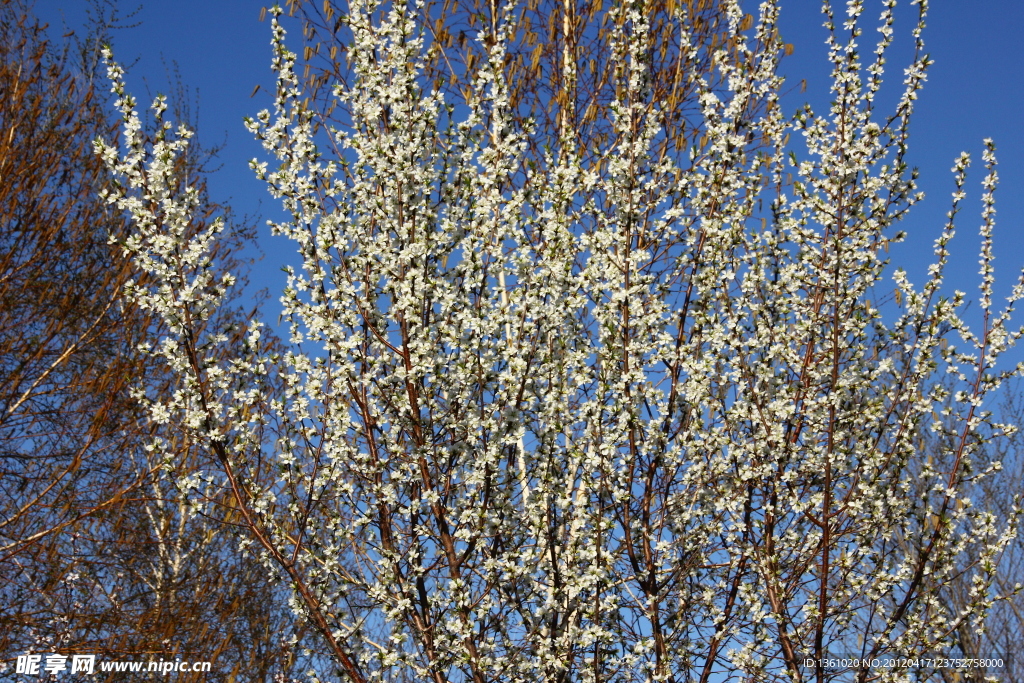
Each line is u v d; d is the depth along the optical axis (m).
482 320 4.84
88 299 8.73
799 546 5.59
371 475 5.05
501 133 5.38
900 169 5.32
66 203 9.06
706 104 5.70
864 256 5.40
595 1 6.92
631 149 5.64
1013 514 5.41
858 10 5.07
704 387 5.04
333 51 6.04
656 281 5.65
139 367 7.80
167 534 9.12
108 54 4.66
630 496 5.11
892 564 5.72
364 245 4.98
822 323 5.64
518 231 4.91
